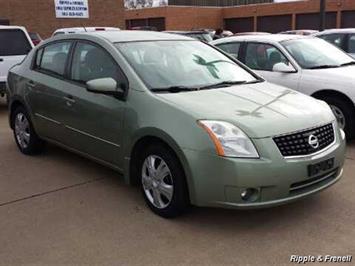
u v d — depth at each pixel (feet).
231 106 14.24
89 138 17.33
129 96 15.42
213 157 12.93
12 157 21.52
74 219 14.78
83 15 95.25
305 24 155.12
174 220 14.49
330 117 15.03
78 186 17.62
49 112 19.42
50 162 20.59
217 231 13.80
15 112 22.21
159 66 16.48
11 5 87.35
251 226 14.07
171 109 14.10
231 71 17.92
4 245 13.23
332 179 14.64
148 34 18.56
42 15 90.68
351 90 22.27
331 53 25.94
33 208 15.69
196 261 12.22
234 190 12.84
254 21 170.50
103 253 12.69
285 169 12.96
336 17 145.89
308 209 15.16
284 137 13.25
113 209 15.47
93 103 16.71
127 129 15.30
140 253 12.66
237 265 12.00
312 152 13.66
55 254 12.69
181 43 18.43
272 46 25.54
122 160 15.83
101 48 17.19
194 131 13.32
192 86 16.01
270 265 11.97
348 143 23.38
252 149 12.88
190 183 13.42
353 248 12.73
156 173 14.69
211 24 179.01
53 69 19.61
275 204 13.08
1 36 33.94
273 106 14.55
